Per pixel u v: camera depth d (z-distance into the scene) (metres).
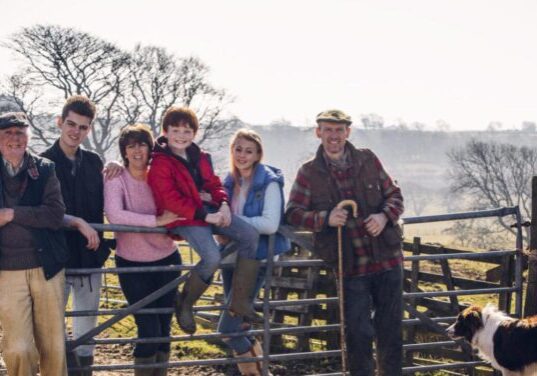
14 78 42.78
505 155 57.38
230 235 6.30
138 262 6.38
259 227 6.40
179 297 6.25
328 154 6.54
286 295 9.93
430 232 66.62
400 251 6.65
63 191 6.12
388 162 128.62
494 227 55.28
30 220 5.57
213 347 9.80
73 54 44.38
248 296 6.36
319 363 9.20
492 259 8.80
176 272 6.57
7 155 5.57
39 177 5.69
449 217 7.30
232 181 6.65
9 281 5.66
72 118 6.05
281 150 104.19
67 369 6.18
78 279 6.41
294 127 108.75
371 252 6.50
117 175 6.18
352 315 6.50
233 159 6.55
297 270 9.97
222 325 6.85
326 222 6.34
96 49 45.44
